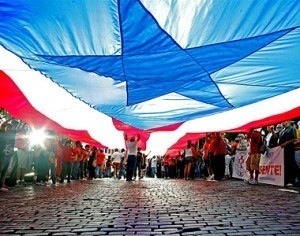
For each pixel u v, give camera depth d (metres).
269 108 9.71
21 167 13.02
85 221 5.11
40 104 9.55
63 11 3.83
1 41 4.88
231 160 18.48
